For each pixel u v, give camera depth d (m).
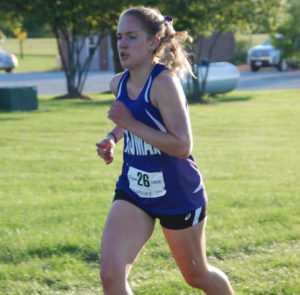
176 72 5.99
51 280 7.99
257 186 14.12
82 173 15.70
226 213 11.34
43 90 49.31
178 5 36.34
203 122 28.55
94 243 9.24
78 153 19.22
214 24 39.03
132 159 5.96
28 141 21.73
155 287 7.66
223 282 6.22
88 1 38.19
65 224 10.47
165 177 5.82
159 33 5.83
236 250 9.22
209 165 17.20
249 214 11.23
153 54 5.89
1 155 18.50
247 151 20.19
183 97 5.69
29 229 10.09
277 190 13.67
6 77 62.41
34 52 111.56
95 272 8.23
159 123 5.74
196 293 7.55
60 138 22.75
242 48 87.12
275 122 28.84
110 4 38.03
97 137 23.20
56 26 41.44
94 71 75.62
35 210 11.48
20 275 8.07
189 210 5.88
